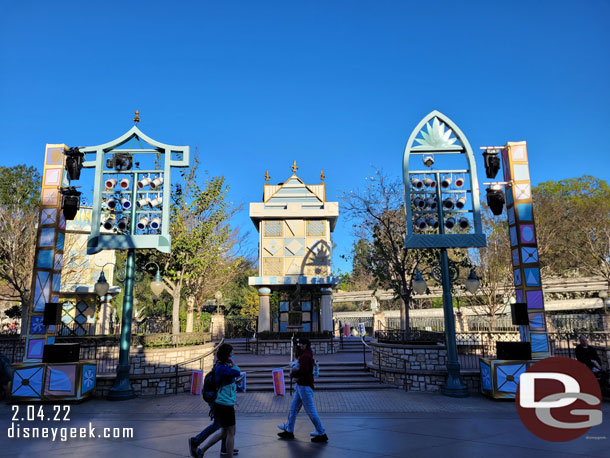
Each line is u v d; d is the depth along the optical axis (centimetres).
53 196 1433
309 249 2697
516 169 1448
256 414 1103
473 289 1453
